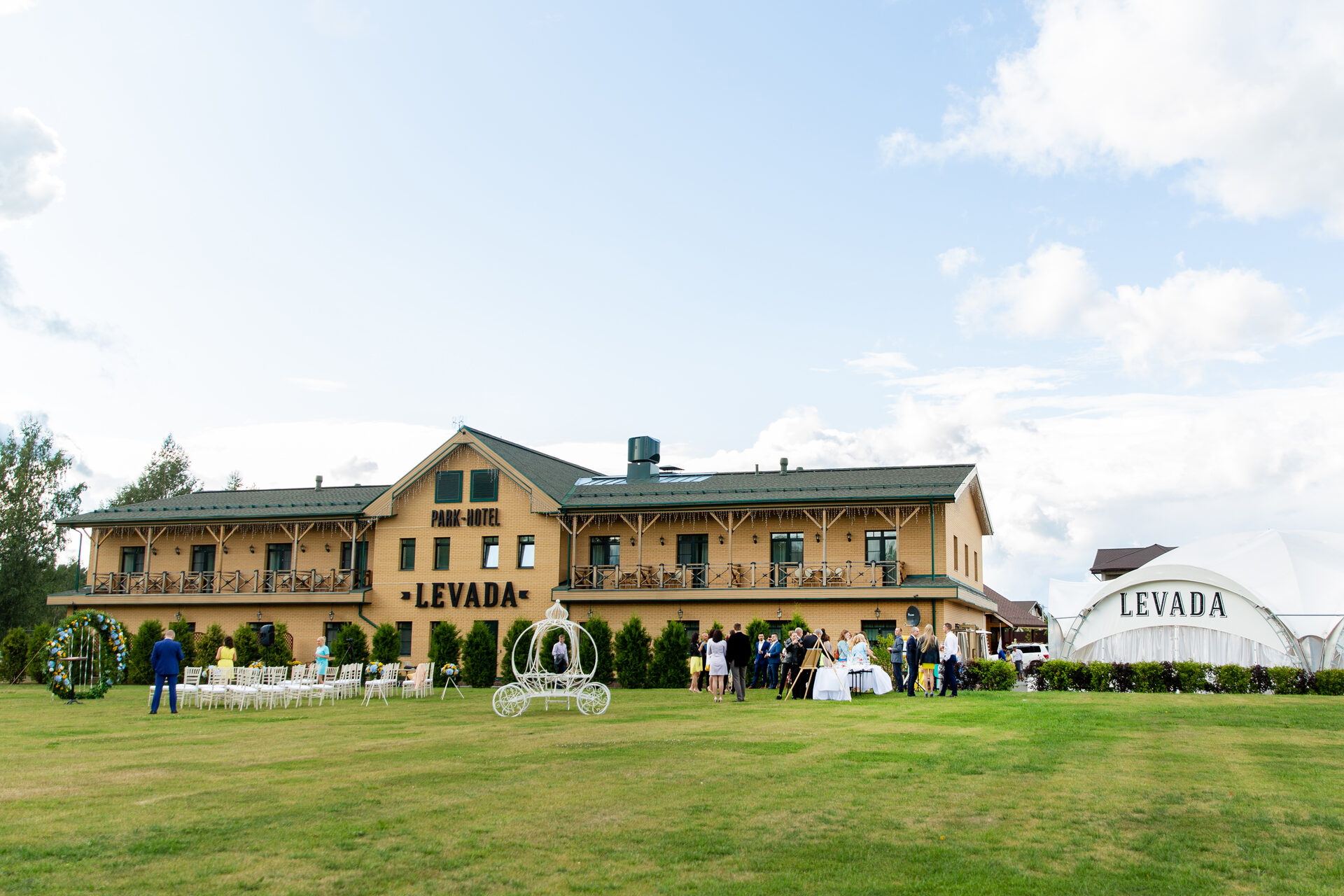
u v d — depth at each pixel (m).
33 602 56.00
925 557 32.84
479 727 16.80
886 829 8.29
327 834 8.20
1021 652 44.38
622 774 10.91
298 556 40.19
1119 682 24.77
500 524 36.97
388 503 38.03
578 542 37.25
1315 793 9.62
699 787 10.12
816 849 7.65
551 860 7.41
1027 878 6.91
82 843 7.91
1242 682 23.75
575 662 20.88
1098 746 12.91
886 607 32.16
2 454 57.25
